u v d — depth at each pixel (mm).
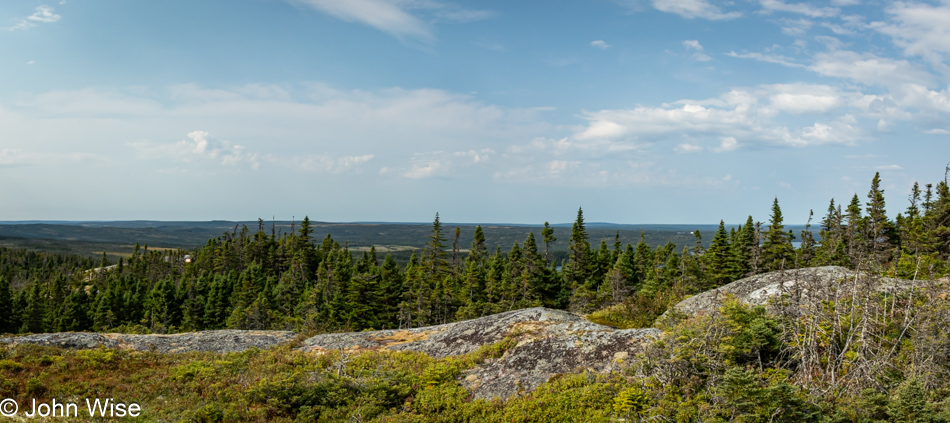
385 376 20406
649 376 16672
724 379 14711
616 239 90875
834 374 16391
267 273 99375
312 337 28234
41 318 82250
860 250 20641
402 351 24484
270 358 23562
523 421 16453
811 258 57969
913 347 16844
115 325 80188
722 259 61250
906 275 33406
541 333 22859
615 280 60531
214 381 20016
